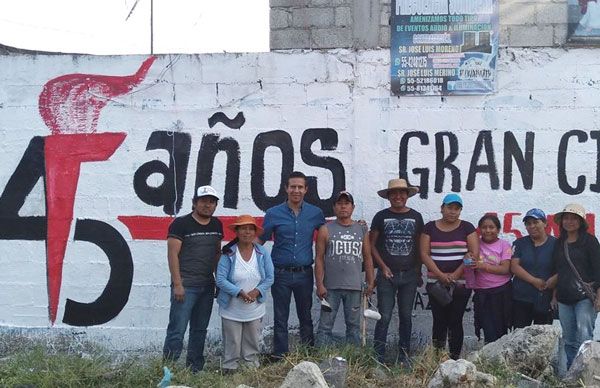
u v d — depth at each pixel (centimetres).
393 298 572
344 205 566
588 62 611
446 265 562
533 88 613
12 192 640
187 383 507
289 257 564
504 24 618
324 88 627
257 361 550
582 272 518
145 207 634
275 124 630
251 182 630
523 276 552
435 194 618
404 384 509
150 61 636
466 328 608
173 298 546
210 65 634
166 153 635
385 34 624
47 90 641
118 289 633
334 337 595
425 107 620
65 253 636
